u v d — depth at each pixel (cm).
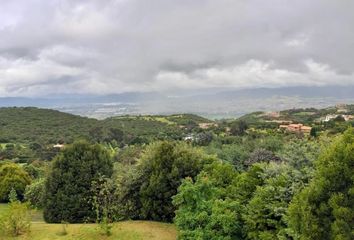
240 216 1584
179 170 2209
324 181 1122
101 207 2214
